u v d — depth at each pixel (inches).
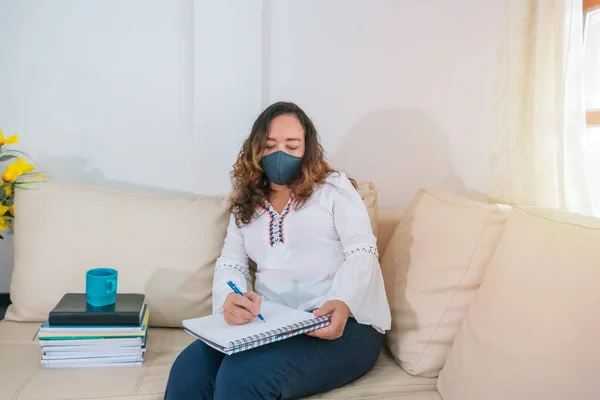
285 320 56.4
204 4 85.0
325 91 90.4
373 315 61.6
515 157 74.3
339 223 65.3
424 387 59.2
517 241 52.7
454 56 92.4
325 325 56.3
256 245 67.4
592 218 48.6
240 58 86.7
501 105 76.9
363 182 80.7
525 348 44.7
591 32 81.4
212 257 74.0
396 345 64.0
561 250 46.6
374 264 62.6
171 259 72.8
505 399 44.7
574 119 68.2
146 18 86.6
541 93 70.3
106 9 85.9
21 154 87.4
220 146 88.6
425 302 62.5
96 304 63.3
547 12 68.9
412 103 92.6
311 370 54.5
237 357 53.3
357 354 58.5
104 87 87.4
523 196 73.9
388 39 90.7
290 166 65.4
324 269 64.5
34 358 62.9
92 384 57.4
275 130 65.5
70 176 88.7
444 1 91.0
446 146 94.2
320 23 88.8
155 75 87.9
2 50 85.0
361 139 92.4
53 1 84.9
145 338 64.4
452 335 59.7
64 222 73.0
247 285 68.0
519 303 47.8
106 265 72.0
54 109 87.2
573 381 40.1
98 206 74.1
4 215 83.2
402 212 85.7
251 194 68.6
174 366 56.5
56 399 54.4
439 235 65.3
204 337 54.1
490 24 92.0
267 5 87.1
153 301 71.8
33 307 71.4
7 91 86.0
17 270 73.3
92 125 88.0
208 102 87.3
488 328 50.5
